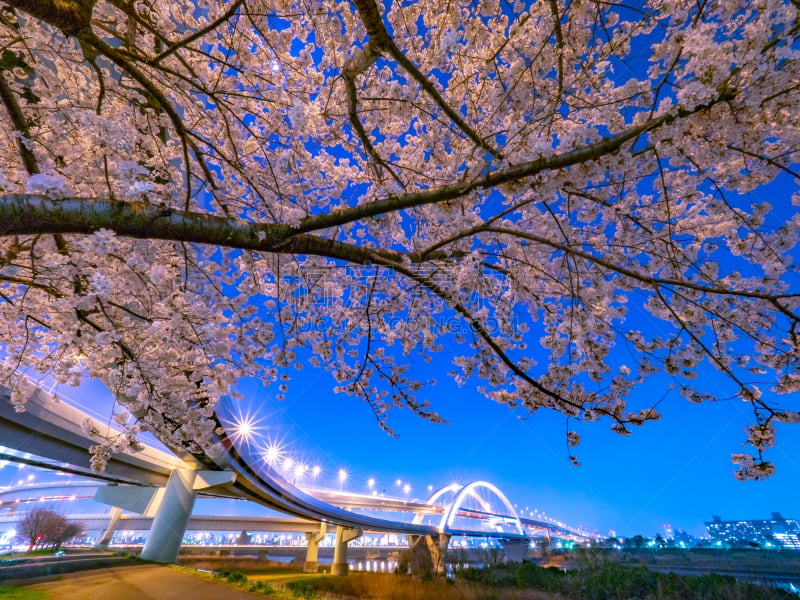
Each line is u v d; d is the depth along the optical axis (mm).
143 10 4852
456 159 4859
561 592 21984
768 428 3154
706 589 19141
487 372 5008
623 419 3973
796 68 2264
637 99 3992
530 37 4598
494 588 23828
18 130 3814
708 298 4457
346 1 4934
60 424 17875
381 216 4656
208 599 17859
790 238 4246
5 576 19094
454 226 4234
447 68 4516
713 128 2744
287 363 6301
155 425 6699
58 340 5441
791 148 3566
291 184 4625
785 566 22406
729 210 4348
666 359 4367
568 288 4223
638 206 4668
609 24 4035
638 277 3164
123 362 5422
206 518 51094
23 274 4891
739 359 4445
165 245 5418
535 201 3336
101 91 4191
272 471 27891
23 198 2203
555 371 4617
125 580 20453
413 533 59562
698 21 2457
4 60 4570
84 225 2396
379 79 5203
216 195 5352
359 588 25344
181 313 5305
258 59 5129
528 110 4387
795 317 2799
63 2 2414
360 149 5488
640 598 19656
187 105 5504
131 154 5160
